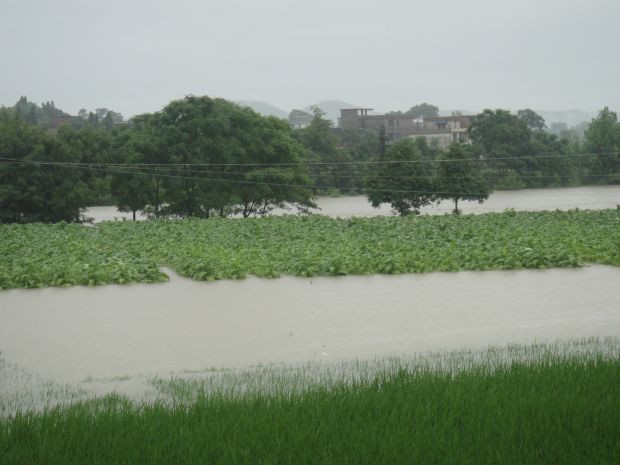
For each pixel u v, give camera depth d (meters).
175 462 8.73
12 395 13.99
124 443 9.27
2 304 24.52
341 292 26.48
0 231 50.75
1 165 68.44
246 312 22.95
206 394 13.15
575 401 10.52
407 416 10.23
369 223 56.41
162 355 17.45
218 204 74.38
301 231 50.09
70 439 9.42
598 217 62.28
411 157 82.12
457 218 62.88
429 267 31.73
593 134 112.44
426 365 15.21
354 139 145.25
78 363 16.73
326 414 10.52
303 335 19.61
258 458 8.78
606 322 21.08
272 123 84.94
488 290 26.72
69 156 71.25
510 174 109.88
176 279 29.95
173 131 75.12
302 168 82.44
